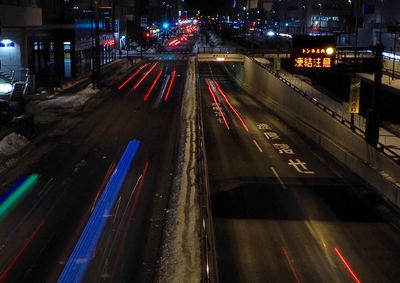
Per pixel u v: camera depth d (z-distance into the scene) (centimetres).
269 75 5041
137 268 1316
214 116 4250
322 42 3341
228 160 2762
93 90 4719
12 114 3247
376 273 1446
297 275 1424
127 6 11100
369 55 5969
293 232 1750
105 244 1463
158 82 5709
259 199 2108
